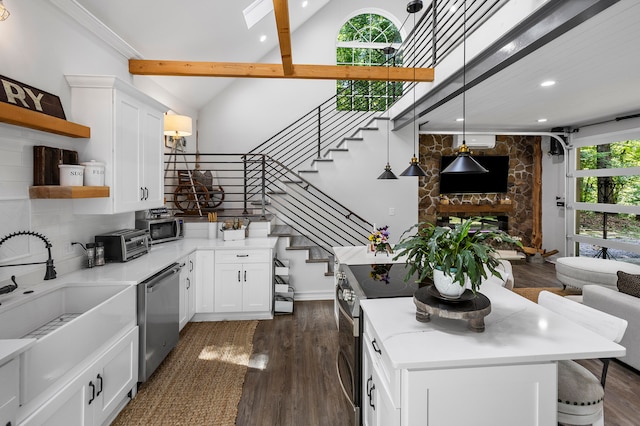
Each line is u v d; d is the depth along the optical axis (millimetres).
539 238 6516
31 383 1281
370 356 1603
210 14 3861
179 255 3006
